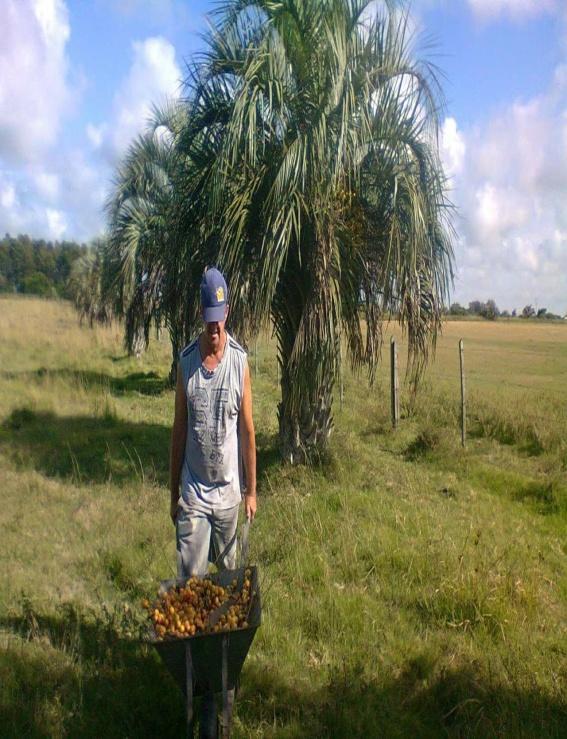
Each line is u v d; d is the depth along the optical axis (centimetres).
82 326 2997
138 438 1055
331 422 899
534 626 498
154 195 1658
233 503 394
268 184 793
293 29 789
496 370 2708
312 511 696
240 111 753
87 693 377
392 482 868
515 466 1034
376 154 841
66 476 830
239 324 784
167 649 312
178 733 353
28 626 446
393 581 555
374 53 816
